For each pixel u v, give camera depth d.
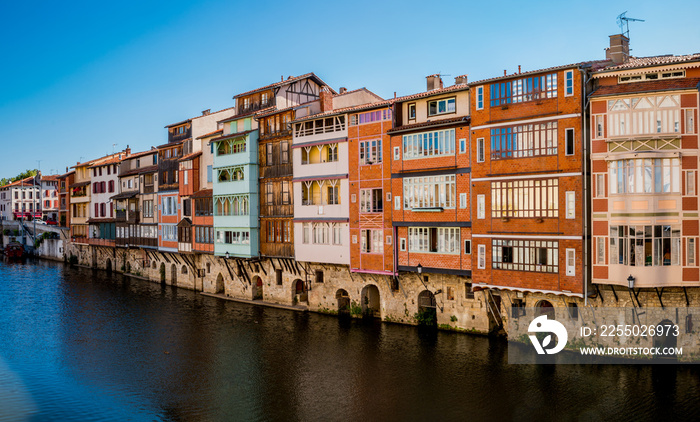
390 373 27.69
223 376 28.53
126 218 65.44
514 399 23.98
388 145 35.03
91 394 26.52
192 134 54.62
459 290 32.91
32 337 37.06
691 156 25.42
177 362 31.06
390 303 36.44
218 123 51.78
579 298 28.08
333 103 43.44
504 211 29.50
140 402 25.41
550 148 27.84
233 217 46.44
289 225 42.38
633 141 25.84
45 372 29.83
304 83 49.28
